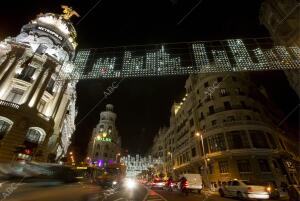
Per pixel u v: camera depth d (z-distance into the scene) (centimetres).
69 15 3491
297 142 4216
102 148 7056
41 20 3069
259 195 1355
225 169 2902
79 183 542
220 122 3209
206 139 3334
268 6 2872
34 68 2662
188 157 4181
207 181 3077
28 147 2130
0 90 2312
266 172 2648
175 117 5547
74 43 3388
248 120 2989
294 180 2959
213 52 1291
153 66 1281
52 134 2711
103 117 8025
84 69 1410
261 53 1255
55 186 452
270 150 2752
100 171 2070
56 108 2728
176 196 1362
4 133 2100
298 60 1236
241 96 3347
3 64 2477
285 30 2627
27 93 2456
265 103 4041
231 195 1566
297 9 2508
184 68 1255
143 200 966
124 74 1309
